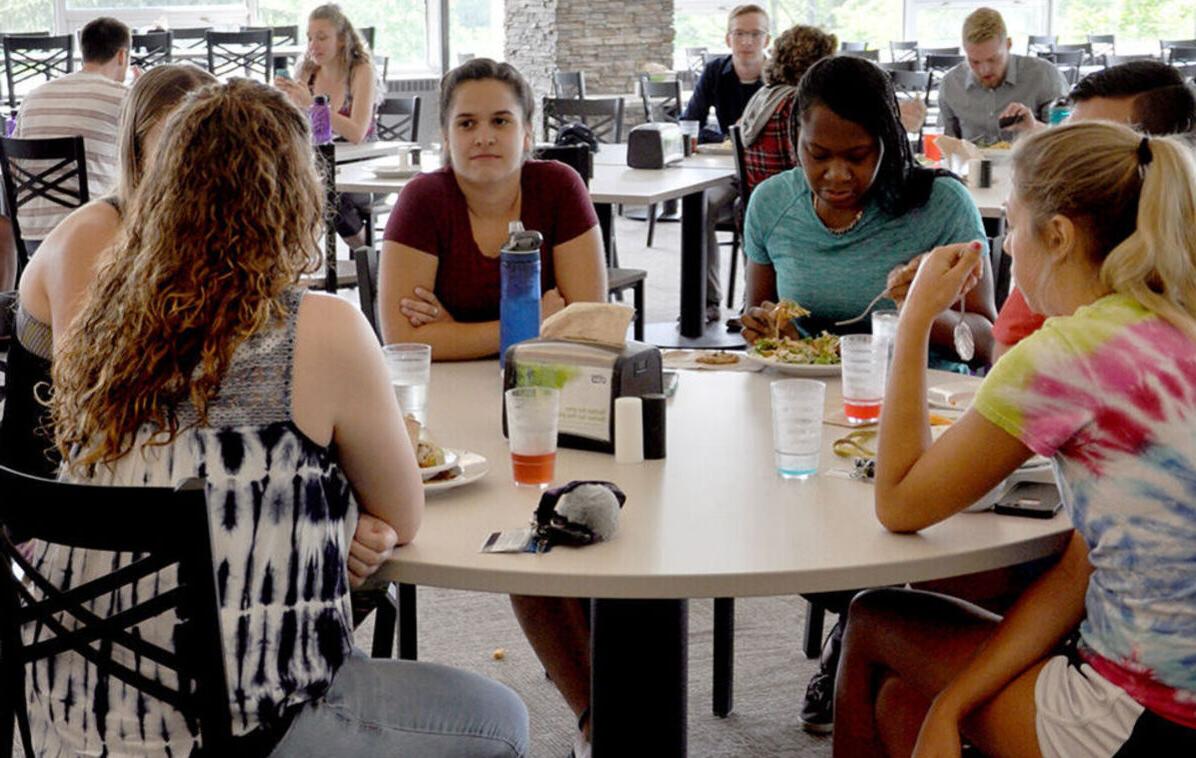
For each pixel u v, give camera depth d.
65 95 5.38
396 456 1.57
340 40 6.41
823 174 2.63
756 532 1.63
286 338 1.51
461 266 2.69
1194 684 1.47
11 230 4.73
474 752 1.55
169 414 1.50
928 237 2.72
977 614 1.78
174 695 1.45
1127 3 12.95
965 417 1.59
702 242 5.52
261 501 1.50
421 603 3.27
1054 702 1.55
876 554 1.56
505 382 2.04
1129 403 1.49
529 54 10.70
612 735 1.90
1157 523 1.48
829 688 2.61
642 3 10.58
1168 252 1.52
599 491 1.61
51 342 2.23
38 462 2.21
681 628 1.89
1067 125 1.61
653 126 5.46
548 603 2.33
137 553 1.47
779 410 1.84
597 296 2.80
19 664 1.52
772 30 12.75
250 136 1.53
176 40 10.85
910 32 12.88
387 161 5.70
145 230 1.54
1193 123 2.62
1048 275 1.60
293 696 1.50
